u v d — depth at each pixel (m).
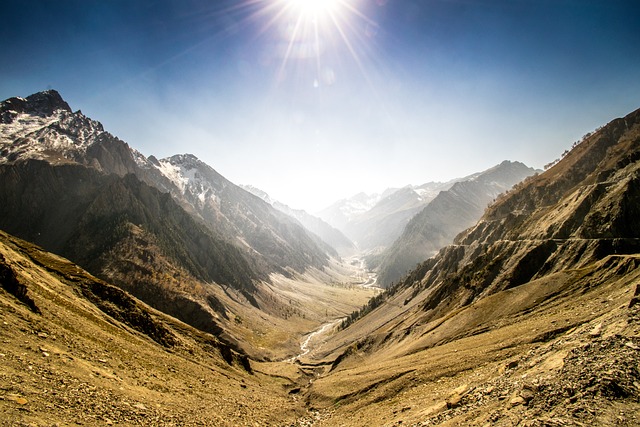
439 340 88.94
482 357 56.97
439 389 49.50
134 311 86.38
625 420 16.44
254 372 119.94
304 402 82.00
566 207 134.38
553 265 105.06
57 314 53.28
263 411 64.06
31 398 25.61
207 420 43.44
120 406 33.25
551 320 60.66
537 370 27.09
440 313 125.44
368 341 140.75
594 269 80.69
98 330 59.28
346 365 129.38
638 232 104.81
